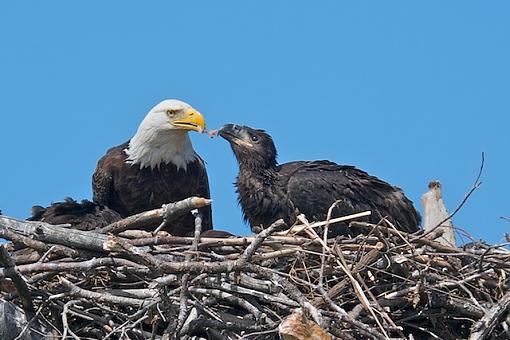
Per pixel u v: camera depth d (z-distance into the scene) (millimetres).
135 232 13828
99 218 15297
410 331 13844
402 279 13484
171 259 13305
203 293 12922
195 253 13023
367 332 11953
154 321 12641
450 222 15875
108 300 12703
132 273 12922
